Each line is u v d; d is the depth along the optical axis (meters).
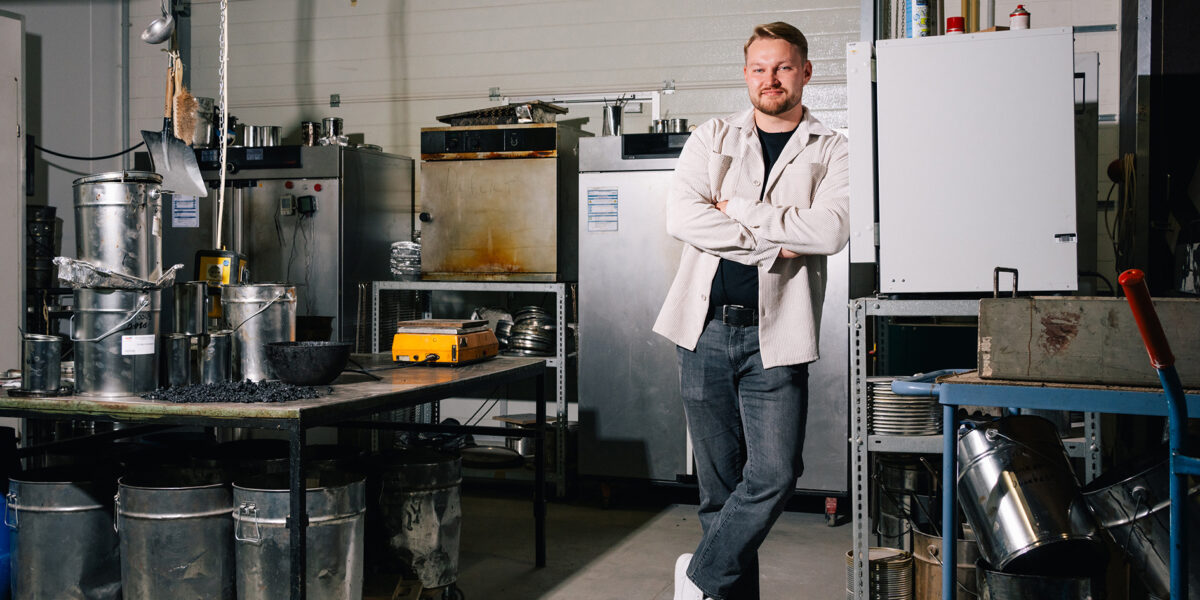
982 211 2.75
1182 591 1.79
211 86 5.95
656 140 4.69
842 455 4.46
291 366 2.59
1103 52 4.71
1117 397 1.99
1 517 2.81
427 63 5.63
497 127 4.93
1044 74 2.71
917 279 2.79
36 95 5.44
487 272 4.97
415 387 2.73
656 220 4.73
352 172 5.08
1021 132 2.72
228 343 2.72
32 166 5.35
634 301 4.76
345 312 5.04
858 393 2.88
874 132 2.86
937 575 2.88
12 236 4.90
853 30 5.03
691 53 5.26
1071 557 2.47
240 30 5.89
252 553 2.46
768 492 2.54
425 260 5.06
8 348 4.86
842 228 2.53
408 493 3.08
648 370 4.74
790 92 2.63
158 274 2.60
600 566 3.79
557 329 4.87
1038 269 2.72
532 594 3.43
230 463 2.88
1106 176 4.71
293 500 2.26
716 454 2.67
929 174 2.78
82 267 2.43
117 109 5.96
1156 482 2.28
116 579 2.71
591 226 4.80
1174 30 3.62
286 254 5.07
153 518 2.50
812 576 3.70
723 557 2.59
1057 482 2.37
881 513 3.42
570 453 5.03
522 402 5.55
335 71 5.77
